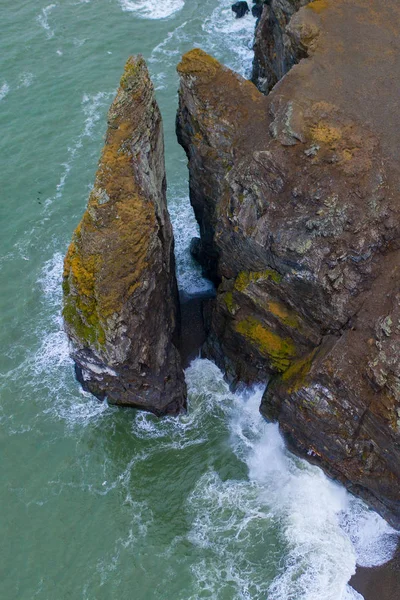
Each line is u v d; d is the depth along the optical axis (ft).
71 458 134.21
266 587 116.26
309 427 123.75
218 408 140.97
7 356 151.64
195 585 116.88
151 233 124.36
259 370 138.00
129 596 116.06
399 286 116.26
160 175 142.51
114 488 130.00
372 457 119.44
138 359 127.03
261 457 133.18
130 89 127.95
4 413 141.28
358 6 155.53
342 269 117.50
